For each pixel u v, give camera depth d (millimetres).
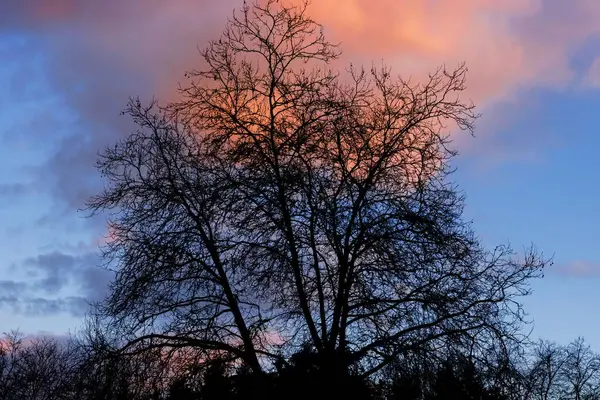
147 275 22016
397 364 21000
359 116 22641
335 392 20953
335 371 21125
